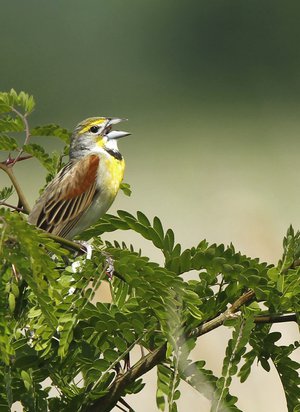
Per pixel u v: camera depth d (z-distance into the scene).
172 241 5.22
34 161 27.19
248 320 4.92
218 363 8.29
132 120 39.41
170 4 49.53
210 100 41.72
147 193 26.08
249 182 25.44
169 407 4.83
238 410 4.83
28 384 5.04
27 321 5.21
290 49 46.72
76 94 43.78
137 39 48.22
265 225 10.13
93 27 48.84
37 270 4.57
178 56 47.41
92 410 5.12
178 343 5.04
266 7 47.84
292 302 5.08
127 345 5.15
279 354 5.20
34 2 49.91
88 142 9.08
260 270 5.14
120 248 5.53
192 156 30.89
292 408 5.21
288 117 37.47
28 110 6.16
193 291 5.16
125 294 5.26
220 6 48.09
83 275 5.06
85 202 8.39
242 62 46.06
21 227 4.50
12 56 46.47
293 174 25.89
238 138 33.53
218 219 20.64
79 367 5.23
